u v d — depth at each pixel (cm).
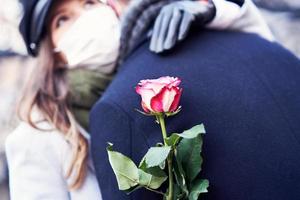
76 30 97
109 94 89
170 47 88
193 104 84
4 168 122
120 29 95
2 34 107
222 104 84
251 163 82
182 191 78
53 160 99
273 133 84
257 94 86
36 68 103
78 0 97
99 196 98
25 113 101
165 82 76
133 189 77
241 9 95
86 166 99
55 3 97
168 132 83
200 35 93
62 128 100
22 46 108
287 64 93
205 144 83
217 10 92
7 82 122
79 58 98
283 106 86
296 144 84
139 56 93
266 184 82
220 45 91
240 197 81
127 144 84
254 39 95
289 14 133
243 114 84
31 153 99
